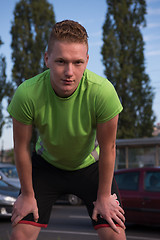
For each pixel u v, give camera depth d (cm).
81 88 172
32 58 2859
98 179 208
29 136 186
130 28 2755
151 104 2630
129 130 2602
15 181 939
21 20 2955
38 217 197
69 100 173
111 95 173
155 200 694
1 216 812
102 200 195
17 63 2859
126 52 2706
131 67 2688
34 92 173
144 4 2788
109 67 2703
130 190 736
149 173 735
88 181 206
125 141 1784
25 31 2920
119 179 770
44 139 188
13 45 2909
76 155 194
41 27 2966
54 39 157
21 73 2856
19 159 187
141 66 2700
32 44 2891
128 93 2642
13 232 196
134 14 2786
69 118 176
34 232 199
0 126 2789
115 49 2717
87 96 173
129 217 722
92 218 197
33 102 174
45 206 206
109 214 192
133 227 732
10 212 785
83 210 1095
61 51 155
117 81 2647
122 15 2780
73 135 181
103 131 179
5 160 4981
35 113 177
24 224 196
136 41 2748
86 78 174
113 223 192
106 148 184
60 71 158
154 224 693
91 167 209
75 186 208
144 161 1773
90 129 182
